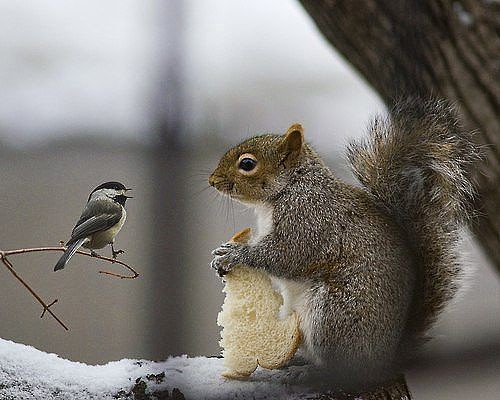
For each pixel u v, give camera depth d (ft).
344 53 26.66
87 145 36.27
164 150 33.22
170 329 28.68
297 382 20.06
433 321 21.27
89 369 19.94
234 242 21.34
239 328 19.94
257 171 21.97
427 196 21.49
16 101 40.52
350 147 22.40
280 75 43.88
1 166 35.47
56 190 32.86
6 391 18.44
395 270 20.85
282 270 20.95
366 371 20.43
